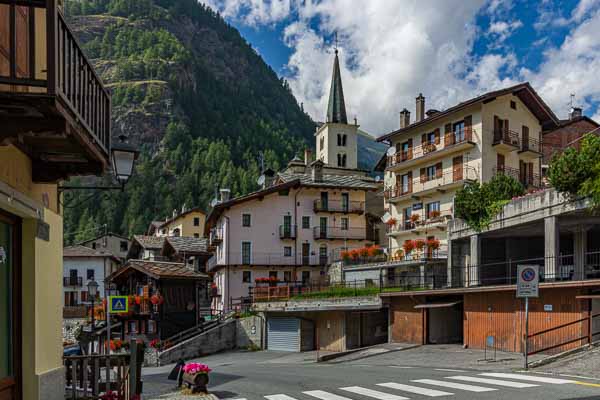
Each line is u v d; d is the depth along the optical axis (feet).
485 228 94.12
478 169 135.44
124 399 34.30
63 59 19.45
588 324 60.85
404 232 153.89
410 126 157.48
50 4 17.93
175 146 511.81
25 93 17.66
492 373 51.19
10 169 25.44
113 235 300.81
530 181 143.23
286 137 639.35
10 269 27.55
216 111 614.34
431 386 44.24
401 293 93.61
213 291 182.09
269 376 60.08
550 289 66.13
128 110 551.59
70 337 175.01
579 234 86.79
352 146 307.78
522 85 139.54
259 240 178.19
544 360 54.75
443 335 90.48
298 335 120.88
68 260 237.66
